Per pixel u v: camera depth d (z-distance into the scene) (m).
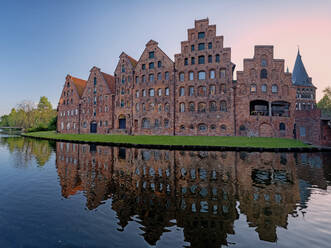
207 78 38.81
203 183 10.96
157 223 6.61
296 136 30.20
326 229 6.26
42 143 34.28
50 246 5.36
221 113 37.62
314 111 25.28
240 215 7.18
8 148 27.03
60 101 61.50
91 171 13.76
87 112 54.00
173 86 41.22
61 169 14.40
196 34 39.94
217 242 5.57
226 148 23.64
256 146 23.55
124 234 5.94
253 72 36.69
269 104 36.06
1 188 10.19
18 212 7.41
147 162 16.77
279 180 11.50
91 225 6.47
